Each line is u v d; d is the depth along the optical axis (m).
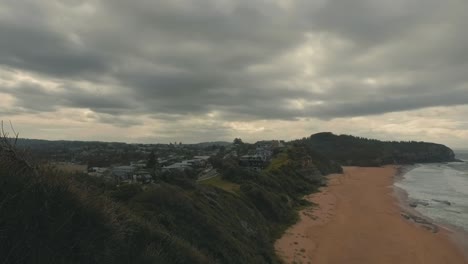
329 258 25.98
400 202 53.38
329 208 46.62
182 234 17.78
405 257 26.92
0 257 5.53
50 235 6.36
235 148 155.12
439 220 41.03
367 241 30.64
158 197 20.59
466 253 28.52
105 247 7.46
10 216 5.82
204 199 26.64
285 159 84.50
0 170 6.25
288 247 28.00
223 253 18.27
